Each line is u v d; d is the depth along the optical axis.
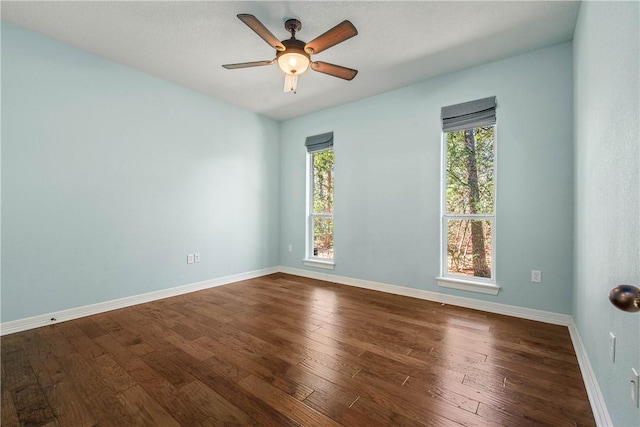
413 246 3.42
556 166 2.59
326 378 1.76
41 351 2.09
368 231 3.81
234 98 3.92
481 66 2.97
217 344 2.21
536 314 2.68
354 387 1.67
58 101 2.62
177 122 3.52
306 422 1.40
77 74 2.73
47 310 2.57
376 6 2.12
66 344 2.20
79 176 2.76
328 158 4.38
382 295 3.50
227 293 3.59
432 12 2.18
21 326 2.43
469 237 3.12
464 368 1.86
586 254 1.88
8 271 2.38
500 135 2.85
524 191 2.73
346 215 4.03
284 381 1.73
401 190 3.52
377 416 1.43
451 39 2.53
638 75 0.96
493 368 1.86
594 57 1.63
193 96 3.67
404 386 1.68
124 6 2.15
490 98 2.88
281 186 4.88
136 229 3.16
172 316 2.79
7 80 2.36
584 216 1.97
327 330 2.47
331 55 2.79
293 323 2.62
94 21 2.33
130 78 3.10
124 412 1.47
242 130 4.28
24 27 2.41
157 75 3.27
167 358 2.00
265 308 3.03
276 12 2.20
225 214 4.06
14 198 2.41
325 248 4.41
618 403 1.14
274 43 2.10
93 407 1.51
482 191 3.05
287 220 4.79
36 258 2.52
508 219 2.81
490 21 2.28
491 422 1.39
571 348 2.13
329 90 3.61
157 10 2.19
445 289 3.21
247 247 4.36
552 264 2.61
